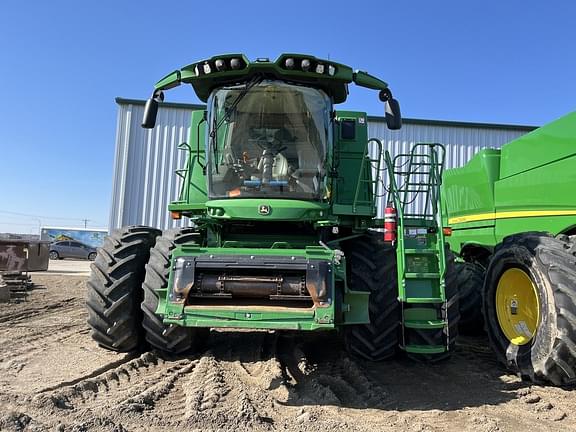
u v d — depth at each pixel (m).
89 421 3.36
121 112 15.84
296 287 4.34
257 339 6.61
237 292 4.38
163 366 5.11
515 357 4.89
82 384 4.26
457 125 16.09
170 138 15.91
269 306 4.35
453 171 8.15
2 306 9.45
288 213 4.89
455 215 8.05
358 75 5.05
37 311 8.95
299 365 5.26
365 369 5.17
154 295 5.15
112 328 5.33
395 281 5.18
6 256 11.60
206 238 5.54
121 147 15.79
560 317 4.24
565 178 5.37
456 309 5.18
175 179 15.83
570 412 3.94
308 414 3.72
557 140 5.54
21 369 4.91
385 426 3.56
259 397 4.08
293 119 5.15
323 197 5.12
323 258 4.35
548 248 4.58
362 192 5.81
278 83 5.11
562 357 4.23
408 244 4.96
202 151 5.79
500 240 6.64
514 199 6.33
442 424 3.65
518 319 5.16
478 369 5.34
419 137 16.08
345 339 5.36
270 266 4.34
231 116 5.20
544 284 4.48
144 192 15.76
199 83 5.37
